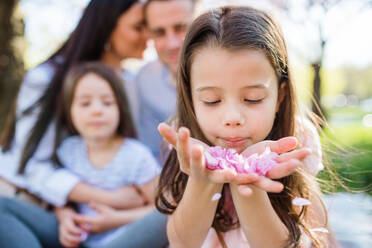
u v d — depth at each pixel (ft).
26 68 16.43
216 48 3.38
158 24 7.24
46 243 5.81
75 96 6.22
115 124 6.24
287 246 3.34
